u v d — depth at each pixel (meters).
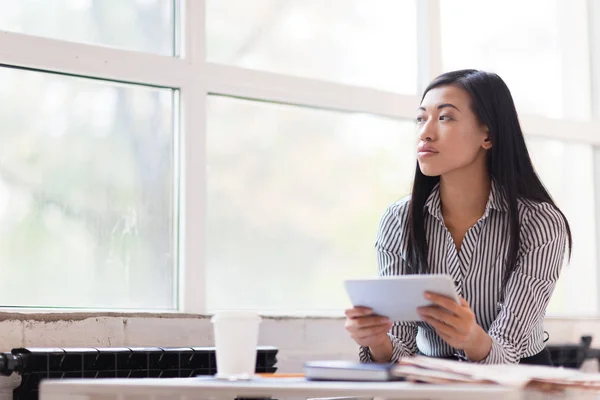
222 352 1.61
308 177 3.00
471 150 2.12
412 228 2.21
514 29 3.58
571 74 3.73
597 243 3.71
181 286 2.70
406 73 3.28
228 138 2.85
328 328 2.87
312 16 3.06
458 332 1.62
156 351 2.30
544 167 3.61
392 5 3.26
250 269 2.86
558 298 3.61
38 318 2.39
